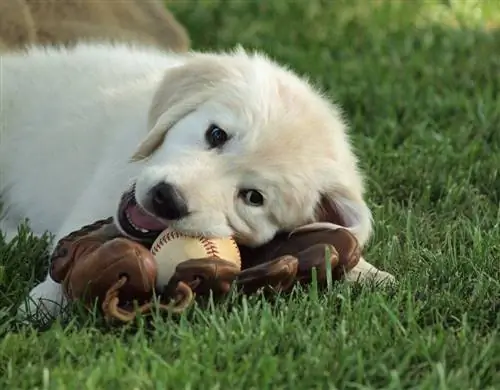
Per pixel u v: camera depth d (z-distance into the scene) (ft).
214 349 14.99
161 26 28.55
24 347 14.99
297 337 15.48
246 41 35.29
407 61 33.86
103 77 21.56
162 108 18.02
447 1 40.81
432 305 17.28
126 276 15.56
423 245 20.43
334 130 17.80
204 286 16.01
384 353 15.31
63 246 16.42
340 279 17.42
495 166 24.66
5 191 21.59
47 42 26.07
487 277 18.44
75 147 20.56
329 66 32.91
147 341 15.25
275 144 16.72
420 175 24.20
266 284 16.42
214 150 16.66
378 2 39.88
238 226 16.66
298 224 17.38
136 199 16.12
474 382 14.74
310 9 38.60
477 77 32.19
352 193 17.67
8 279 17.66
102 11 27.14
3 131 21.76
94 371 13.98
